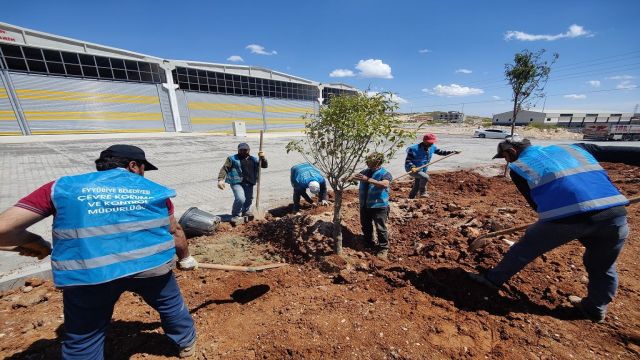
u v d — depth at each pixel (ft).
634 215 16.38
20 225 5.50
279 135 98.43
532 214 16.76
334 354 7.39
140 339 8.30
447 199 22.52
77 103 75.46
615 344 7.72
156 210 6.57
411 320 8.59
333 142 10.31
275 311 9.21
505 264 9.37
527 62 25.13
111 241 5.90
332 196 24.21
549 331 8.13
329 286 10.58
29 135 69.26
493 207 19.07
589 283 8.64
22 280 11.04
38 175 30.17
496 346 7.66
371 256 12.32
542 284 10.16
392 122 9.83
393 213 16.57
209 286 10.89
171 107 91.71
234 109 108.17
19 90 67.46
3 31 64.28
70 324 6.21
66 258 5.71
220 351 7.74
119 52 80.43
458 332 8.17
